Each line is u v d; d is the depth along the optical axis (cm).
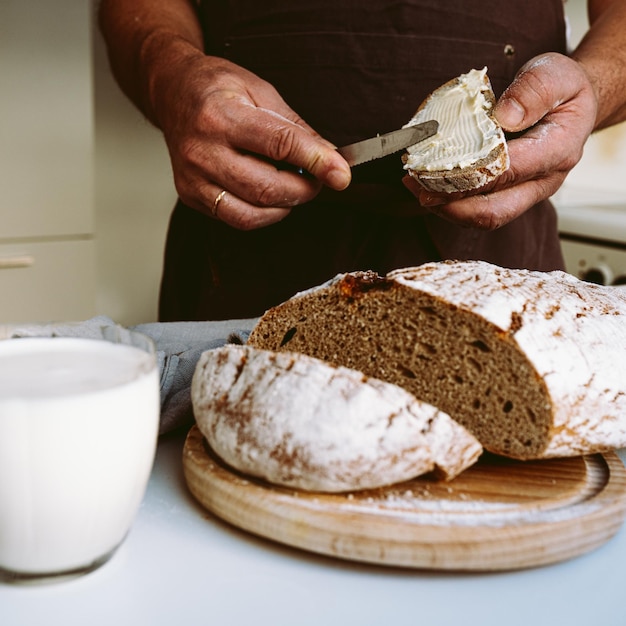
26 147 204
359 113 122
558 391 67
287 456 60
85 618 49
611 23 133
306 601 52
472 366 71
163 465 72
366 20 117
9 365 51
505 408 69
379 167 115
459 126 95
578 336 71
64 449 47
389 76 120
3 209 205
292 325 80
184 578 54
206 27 132
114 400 48
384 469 60
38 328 59
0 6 193
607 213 209
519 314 70
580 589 56
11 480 47
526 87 94
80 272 221
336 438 60
